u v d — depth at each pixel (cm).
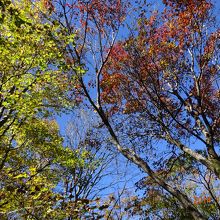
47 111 1135
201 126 1349
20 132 1184
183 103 1335
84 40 1223
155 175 937
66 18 1195
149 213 1330
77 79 1124
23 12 966
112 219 912
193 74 1373
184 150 1186
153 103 1448
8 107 974
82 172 1145
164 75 1438
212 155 1141
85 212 692
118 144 1079
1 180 855
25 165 1156
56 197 720
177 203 1367
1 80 969
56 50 972
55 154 1166
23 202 713
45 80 1020
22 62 966
